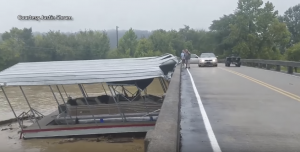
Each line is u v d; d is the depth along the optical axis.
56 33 78.19
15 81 13.45
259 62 33.34
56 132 14.44
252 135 6.95
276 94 13.05
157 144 4.30
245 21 63.81
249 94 13.12
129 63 16.41
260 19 63.22
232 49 68.00
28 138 14.38
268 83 17.30
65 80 13.48
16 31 70.25
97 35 86.62
